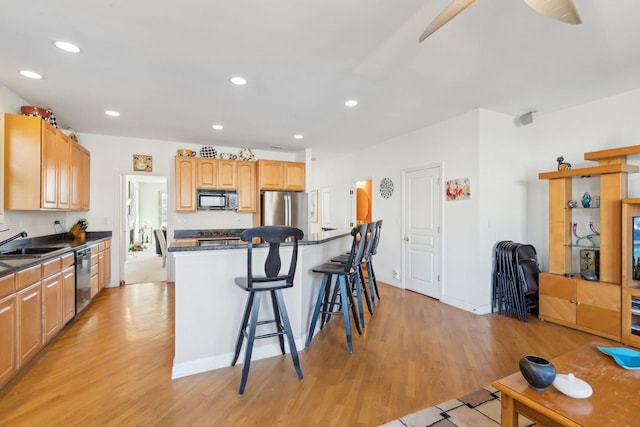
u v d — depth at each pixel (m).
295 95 3.38
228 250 2.52
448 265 4.22
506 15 2.02
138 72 2.80
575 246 3.55
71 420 1.83
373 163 5.77
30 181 3.13
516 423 1.40
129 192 9.34
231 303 2.54
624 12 2.00
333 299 3.31
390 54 2.52
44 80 2.97
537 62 2.66
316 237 3.33
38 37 2.24
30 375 2.34
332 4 1.89
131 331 3.20
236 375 2.36
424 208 4.63
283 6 1.91
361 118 4.18
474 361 2.58
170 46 2.38
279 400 2.04
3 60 2.58
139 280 5.69
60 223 4.55
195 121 4.30
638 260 2.90
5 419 1.84
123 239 5.51
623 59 2.62
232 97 3.42
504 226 4.01
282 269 2.75
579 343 2.94
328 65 2.70
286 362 2.56
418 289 4.75
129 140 5.25
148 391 2.13
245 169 5.75
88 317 3.63
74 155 4.18
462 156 4.03
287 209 5.81
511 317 3.67
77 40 2.28
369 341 2.98
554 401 1.28
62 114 3.98
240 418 1.86
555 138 3.94
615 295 2.98
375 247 3.93
